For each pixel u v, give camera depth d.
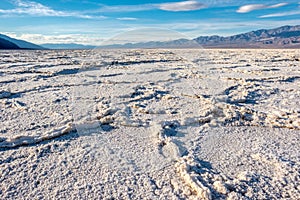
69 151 2.50
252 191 1.89
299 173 2.12
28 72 6.91
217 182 1.94
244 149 2.59
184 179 2.05
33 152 2.46
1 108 3.83
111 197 1.84
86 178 2.06
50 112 3.62
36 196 1.83
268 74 7.12
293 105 4.26
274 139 2.86
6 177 2.06
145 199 1.82
